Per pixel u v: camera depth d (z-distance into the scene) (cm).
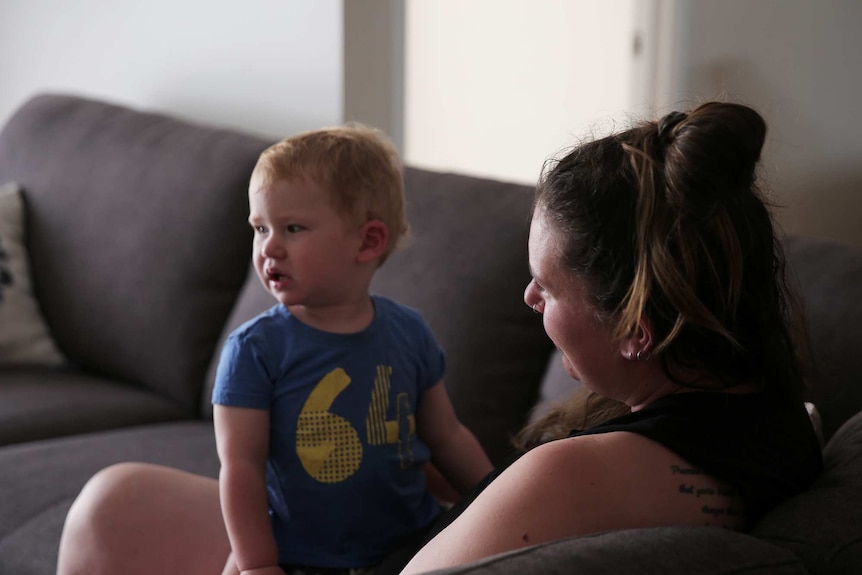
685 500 87
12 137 260
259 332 124
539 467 85
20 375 225
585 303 89
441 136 271
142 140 237
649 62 231
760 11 203
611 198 86
